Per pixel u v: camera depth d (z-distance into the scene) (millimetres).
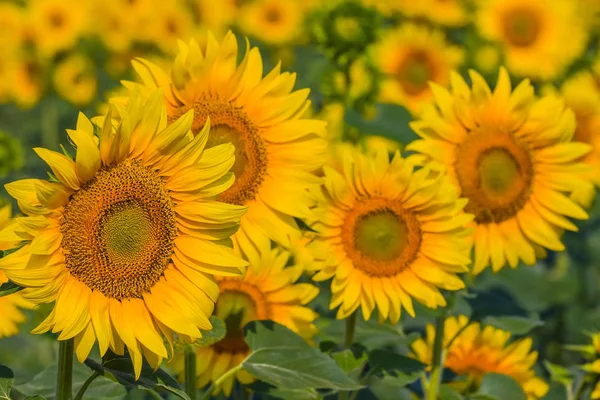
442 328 5047
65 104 12164
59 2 11414
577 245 8484
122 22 11305
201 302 3375
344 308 4504
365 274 4578
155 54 11383
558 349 7883
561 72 9219
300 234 4145
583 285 8492
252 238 4094
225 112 4133
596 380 5133
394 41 8688
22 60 11164
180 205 3387
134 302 3346
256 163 4137
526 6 9375
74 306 3207
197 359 4730
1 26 11406
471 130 4996
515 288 8133
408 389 5586
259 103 4172
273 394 4633
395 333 5047
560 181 5031
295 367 4070
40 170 9047
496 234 5012
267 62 11172
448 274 4582
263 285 4789
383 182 4582
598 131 7262
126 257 3307
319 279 4535
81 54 11422
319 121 4203
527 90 5031
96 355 4402
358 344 4727
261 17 11492
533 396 5566
